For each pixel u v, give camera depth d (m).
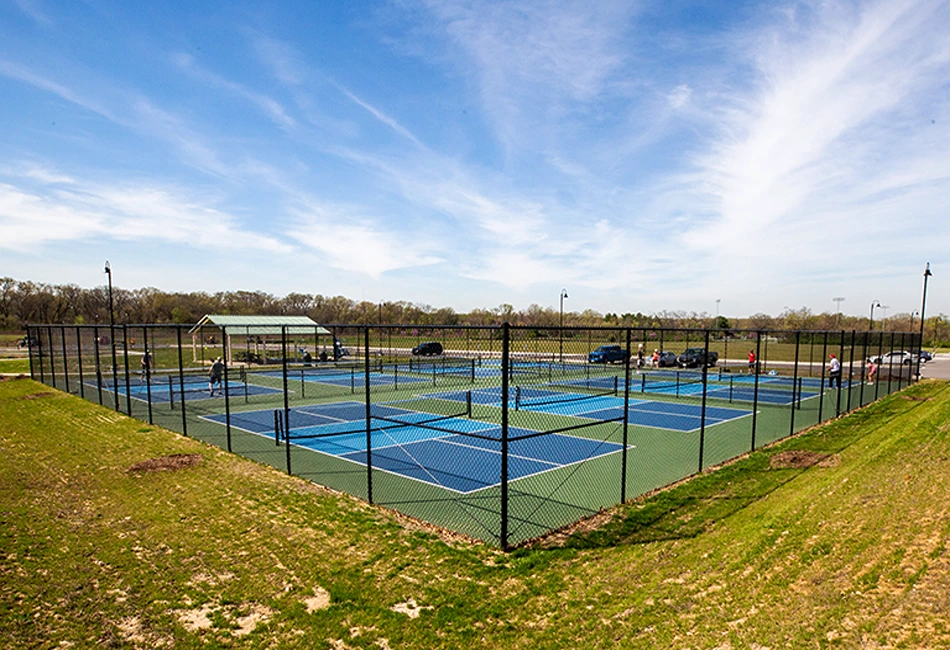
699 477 9.84
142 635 4.76
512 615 4.98
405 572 5.90
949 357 50.72
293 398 21.66
